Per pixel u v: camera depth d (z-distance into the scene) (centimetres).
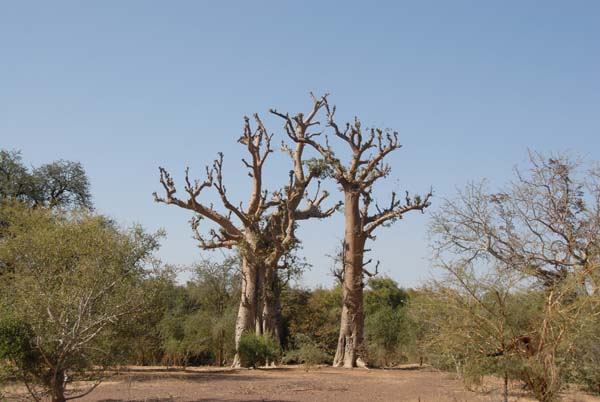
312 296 4434
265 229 3281
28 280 1145
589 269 965
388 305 4506
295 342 3541
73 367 1136
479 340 987
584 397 1198
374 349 3159
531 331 980
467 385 1018
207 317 3625
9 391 1180
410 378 2252
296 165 3344
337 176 3131
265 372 2612
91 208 3312
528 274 1003
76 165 3309
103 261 1188
